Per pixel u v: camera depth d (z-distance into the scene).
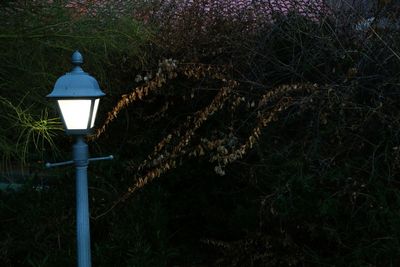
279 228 2.84
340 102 2.85
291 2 3.44
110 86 4.07
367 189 2.69
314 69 3.23
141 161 3.69
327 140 2.95
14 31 3.47
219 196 3.56
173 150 3.28
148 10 4.11
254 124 3.21
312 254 2.79
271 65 3.40
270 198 2.82
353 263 2.56
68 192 3.28
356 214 2.69
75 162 2.24
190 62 3.51
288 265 2.85
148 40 3.95
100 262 2.67
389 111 2.86
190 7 3.97
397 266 2.46
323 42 3.14
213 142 3.07
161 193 3.38
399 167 2.68
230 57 3.61
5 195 3.27
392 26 3.16
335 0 3.41
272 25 3.47
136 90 3.33
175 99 3.92
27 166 3.60
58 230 2.90
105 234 3.08
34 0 3.66
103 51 3.95
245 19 3.63
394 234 2.45
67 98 2.12
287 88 2.90
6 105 3.36
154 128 3.97
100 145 4.10
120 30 3.83
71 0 3.89
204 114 3.11
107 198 3.21
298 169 2.79
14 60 3.56
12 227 3.02
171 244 3.50
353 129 2.79
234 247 2.98
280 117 3.19
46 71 3.71
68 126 2.18
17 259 2.87
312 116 3.02
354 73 2.87
